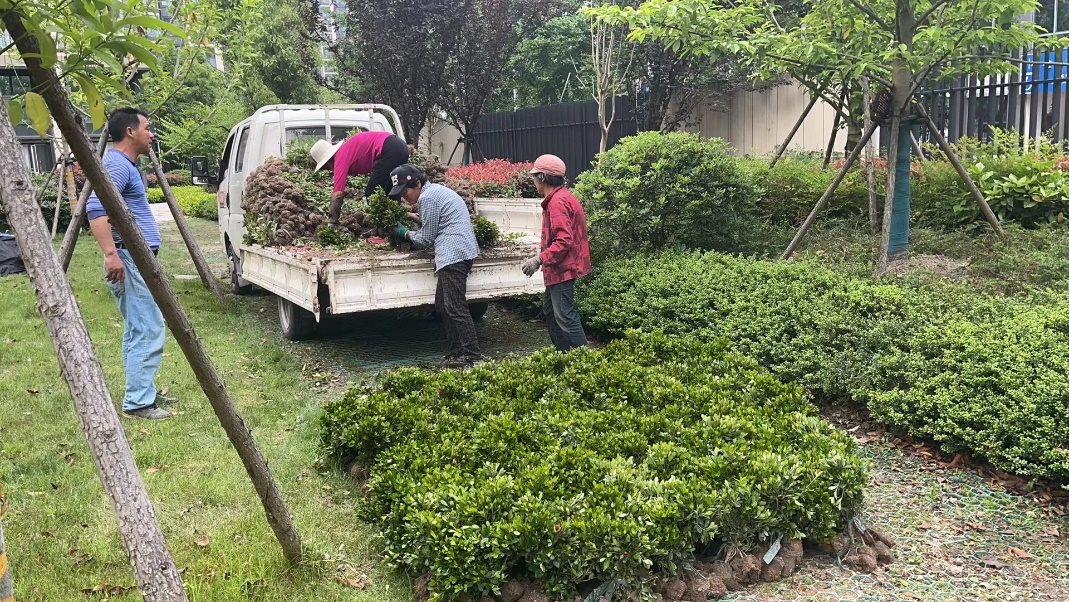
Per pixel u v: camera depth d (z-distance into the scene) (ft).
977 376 14.87
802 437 12.98
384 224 23.41
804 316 18.89
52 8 7.09
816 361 17.52
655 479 11.46
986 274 22.76
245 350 23.09
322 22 55.26
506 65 55.77
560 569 10.15
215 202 64.95
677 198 26.16
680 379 16.28
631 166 26.09
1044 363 14.66
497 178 35.40
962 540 12.15
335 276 20.44
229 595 10.27
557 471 11.82
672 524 10.49
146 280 9.03
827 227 29.99
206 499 13.15
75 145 7.99
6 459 14.61
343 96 65.31
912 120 24.61
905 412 15.37
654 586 10.44
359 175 26.21
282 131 29.58
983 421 13.93
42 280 6.73
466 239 20.88
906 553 11.81
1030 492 13.33
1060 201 26.61
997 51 31.45
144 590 7.20
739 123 51.96
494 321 27.68
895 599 10.56
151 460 14.69
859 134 36.14
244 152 30.66
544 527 10.09
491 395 15.64
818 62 25.32
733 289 21.62
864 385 16.35
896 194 25.43
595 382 15.74
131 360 16.83
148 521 7.22
